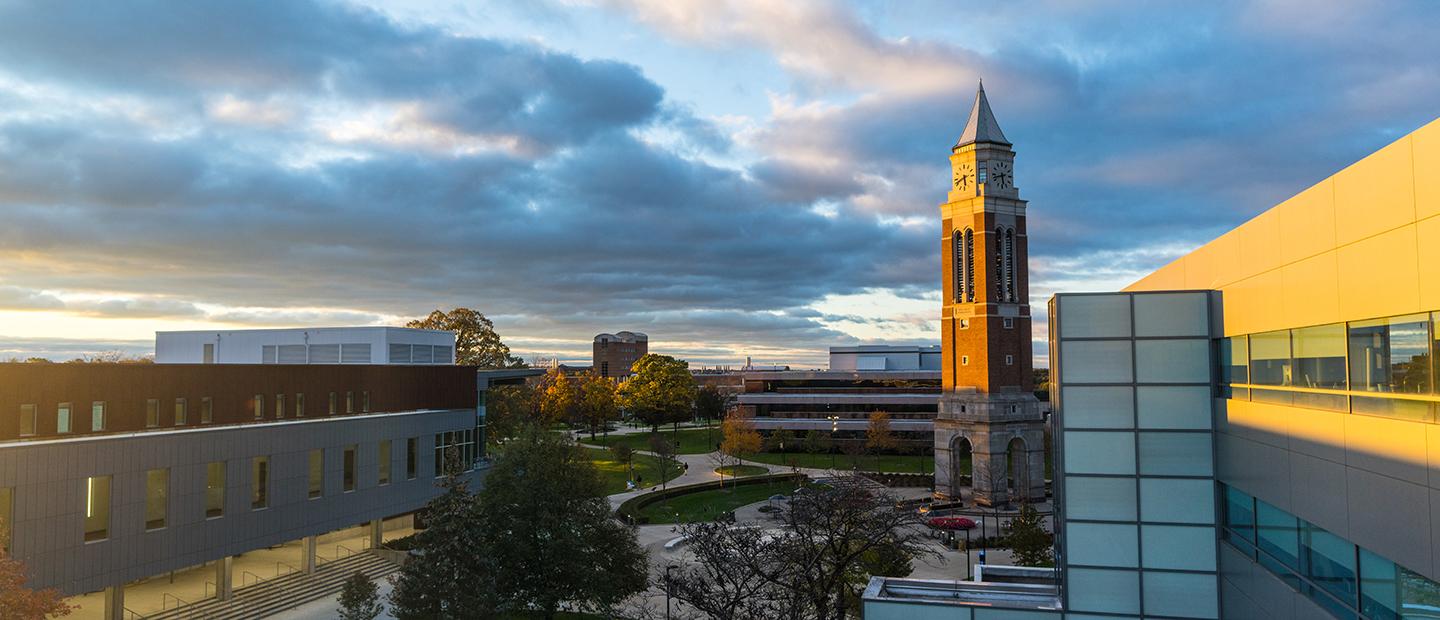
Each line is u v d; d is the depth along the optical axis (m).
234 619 43.94
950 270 87.94
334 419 53.25
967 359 85.75
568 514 42.44
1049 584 33.28
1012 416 84.56
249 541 46.66
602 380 157.12
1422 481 14.92
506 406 84.25
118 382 45.09
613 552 43.53
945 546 64.62
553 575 41.12
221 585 45.38
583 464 45.78
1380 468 16.39
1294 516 20.78
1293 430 20.47
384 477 57.22
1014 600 29.00
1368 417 16.78
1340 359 18.02
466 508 37.06
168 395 47.59
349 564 53.81
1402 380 15.57
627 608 47.50
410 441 59.69
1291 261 20.33
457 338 96.81
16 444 36.44
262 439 47.72
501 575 39.34
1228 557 25.39
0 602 26.19
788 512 39.69
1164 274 32.25
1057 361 27.86
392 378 61.16
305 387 55.50
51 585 37.06
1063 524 27.30
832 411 127.06
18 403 40.78
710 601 34.41
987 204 85.19
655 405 137.88
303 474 50.50
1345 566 18.27
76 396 43.16
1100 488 27.08
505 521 41.25
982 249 84.88
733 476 102.56
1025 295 86.94
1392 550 15.99
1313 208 19.02
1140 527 26.72
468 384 66.44
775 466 113.19
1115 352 27.25
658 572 54.78
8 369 40.44
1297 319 20.02
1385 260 15.93
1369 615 17.27
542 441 43.94
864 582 38.00
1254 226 22.83
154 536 41.53
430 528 36.69
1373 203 16.34
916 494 91.25
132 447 40.59
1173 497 26.58
